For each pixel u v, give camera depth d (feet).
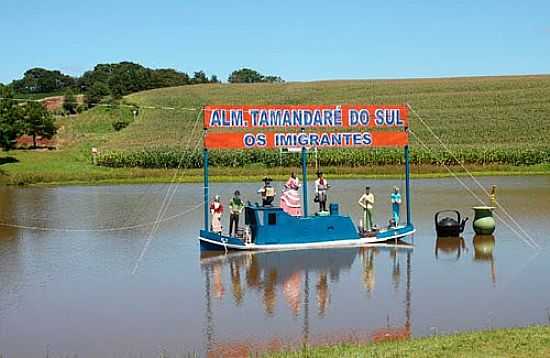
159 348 41.86
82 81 648.79
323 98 343.05
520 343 35.91
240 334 44.29
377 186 149.69
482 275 61.05
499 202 116.16
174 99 364.99
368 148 201.05
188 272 65.00
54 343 43.45
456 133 253.03
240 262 69.51
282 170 183.62
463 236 83.66
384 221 95.55
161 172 183.32
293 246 77.10
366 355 35.01
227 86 406.62
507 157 195.52
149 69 597.52
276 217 77.20
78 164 216.33
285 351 39.17
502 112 283.18
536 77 360.69
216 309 50.98
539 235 82.64
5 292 57.67
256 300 53.52
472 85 345.51
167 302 53.47
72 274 64.95
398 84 368.48
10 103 257.14
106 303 53.52
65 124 341.82
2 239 87.30
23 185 169.37
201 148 217.56
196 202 126.11
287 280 60.59
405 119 81.71
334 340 42.22
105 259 72.79
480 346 35.73
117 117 345.92
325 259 70.18
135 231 93.25
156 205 123.13
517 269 63.36
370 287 57.11
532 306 49.96
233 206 80.38
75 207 122.01
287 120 79.10
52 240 86.17
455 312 48.55
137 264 69.62
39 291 58.03
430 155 193.16
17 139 277.64
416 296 53.62
